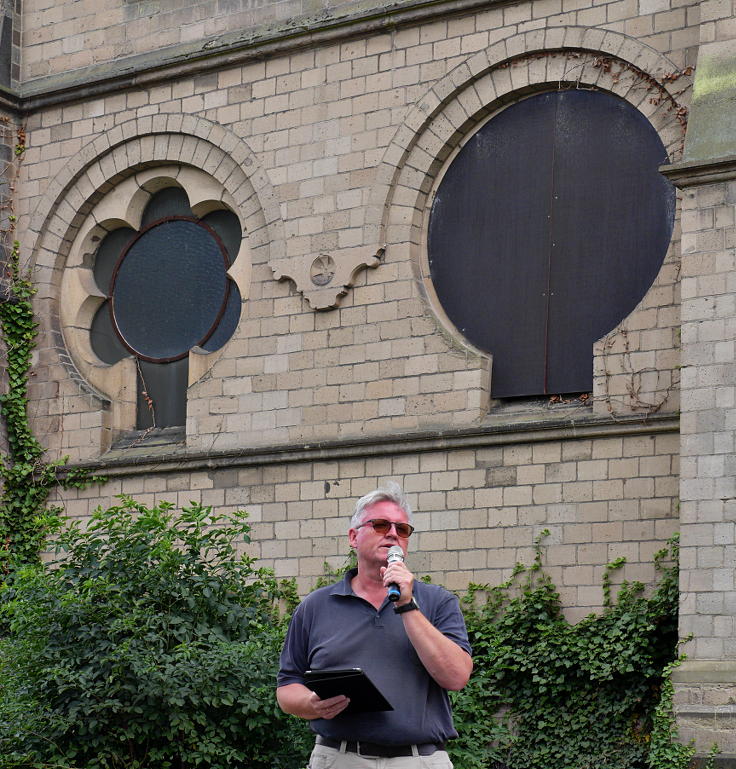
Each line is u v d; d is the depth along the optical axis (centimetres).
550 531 2214
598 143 2328
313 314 2517
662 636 2103
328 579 2411
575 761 2123
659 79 2253
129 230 2838
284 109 2611
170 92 2745
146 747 1950
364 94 2527
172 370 2739
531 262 2358
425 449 2339
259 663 1977
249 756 1991
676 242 2203
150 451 2672
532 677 2173
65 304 2844
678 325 2170
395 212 2473
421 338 2398
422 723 1005
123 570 2044
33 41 2933
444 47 2455
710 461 1970
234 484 2538
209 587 2052
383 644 1017
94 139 2822
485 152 2427
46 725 1933
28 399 2814
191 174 2733
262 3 2666
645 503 2142
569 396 2306
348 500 2412
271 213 2594
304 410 2495
